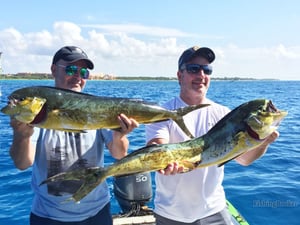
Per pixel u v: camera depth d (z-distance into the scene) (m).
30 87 2.80
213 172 3.79
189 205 3.73
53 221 3.45
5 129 14.17
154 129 3.68
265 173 8.28
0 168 8.79
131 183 5.55
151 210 5.52
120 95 37.03
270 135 3.19
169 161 3.02
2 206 6.56
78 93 2.88
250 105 2.96
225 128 3.04
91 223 3.55
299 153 10.30
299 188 7.29
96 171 2.95
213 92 48.91
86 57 3.57
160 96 36.03
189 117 3.81
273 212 6.21
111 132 3.61
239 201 6.67
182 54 3.94
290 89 65.62
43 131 3.52
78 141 3.55
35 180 3.56
